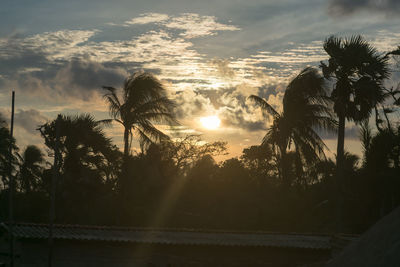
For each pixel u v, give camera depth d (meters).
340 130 30.33
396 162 29.56
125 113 30.95
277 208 32.09
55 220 28.97
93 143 30.05
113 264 16.36
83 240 16.03
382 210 29.25
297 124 32.09
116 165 32.56
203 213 33.41
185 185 36.12
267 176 39.19
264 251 17.45
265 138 33.72
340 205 29.17
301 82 31.17
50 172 30.52
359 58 28.94
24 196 30.56
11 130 14.63
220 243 16.95
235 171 38.41
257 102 33.03
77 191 30.08
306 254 17.70
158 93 31.36
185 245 16.73
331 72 29.97
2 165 30.94
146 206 33.44
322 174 34.41
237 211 33.09
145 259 16.61
